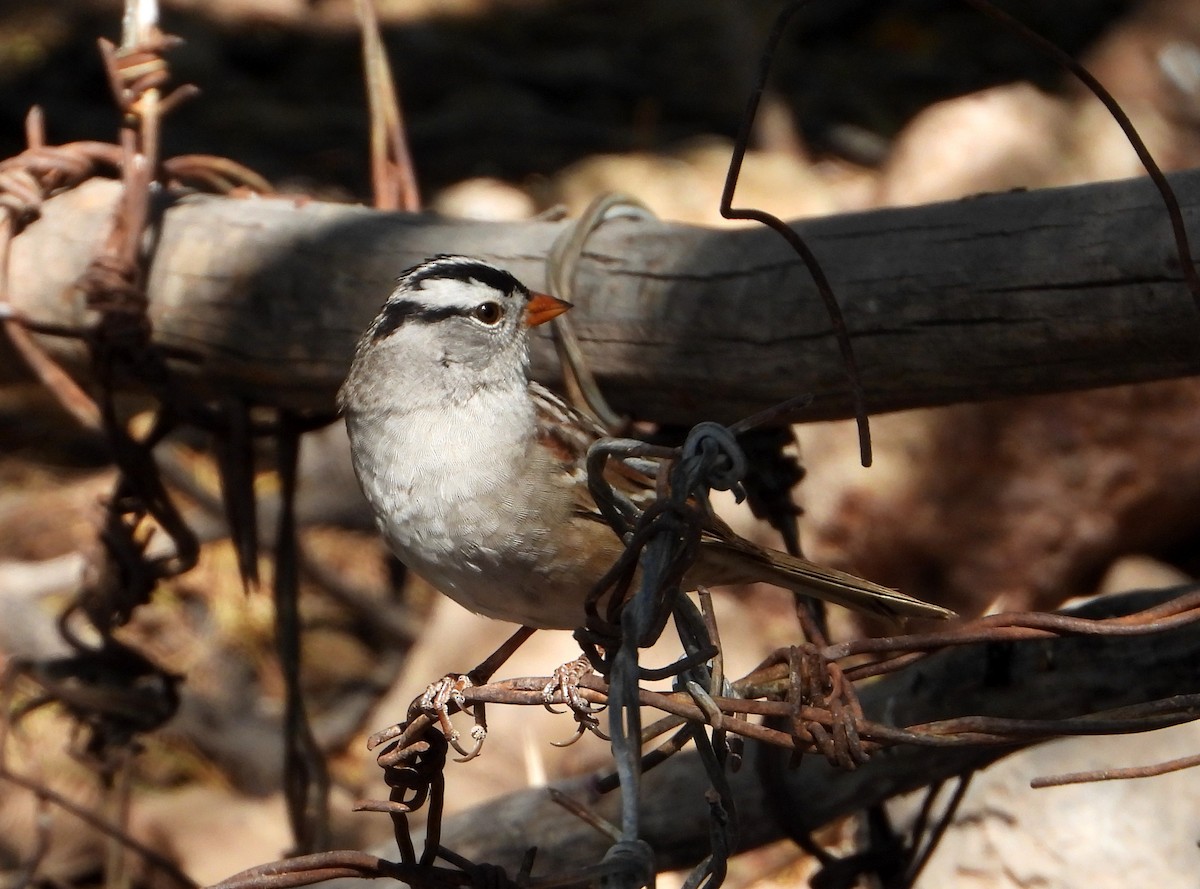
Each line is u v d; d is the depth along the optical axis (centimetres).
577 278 575
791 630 940
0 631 958
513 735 866
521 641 582
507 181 1420
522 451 554
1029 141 1041
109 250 619
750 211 456
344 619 1084
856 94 1580
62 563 1045
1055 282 490
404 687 923
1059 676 546
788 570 561
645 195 1338
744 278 542
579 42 1714
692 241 562
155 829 860
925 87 1602
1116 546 962
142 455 655
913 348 516
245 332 621
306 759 795
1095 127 1075
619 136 1507
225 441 658
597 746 855
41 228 659
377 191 701
